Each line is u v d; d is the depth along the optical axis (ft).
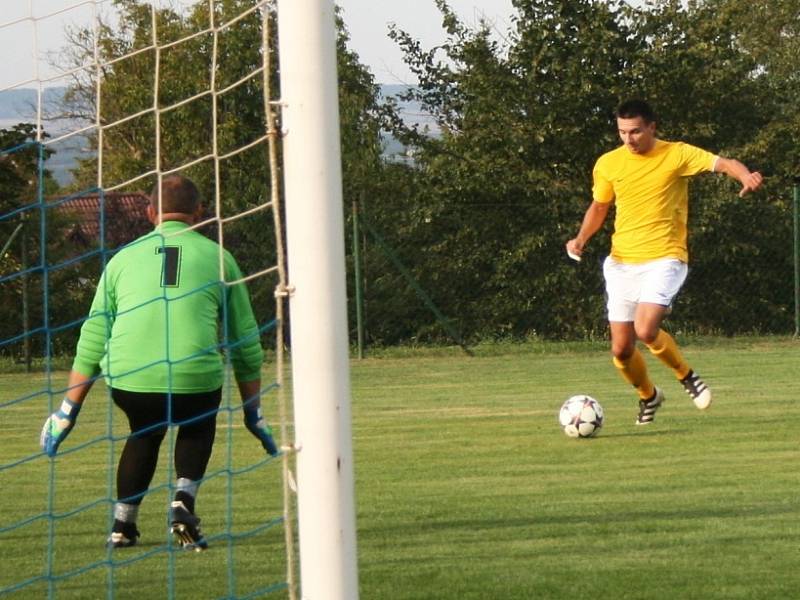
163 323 38.50
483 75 149.89
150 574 36.42
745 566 35.68
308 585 25.82
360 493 49.44
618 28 150.00
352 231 125.80
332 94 26.09
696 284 130.62
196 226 33.53
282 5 26.08
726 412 73.82
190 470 38.68
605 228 129.18
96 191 36.11
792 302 130.11
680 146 63.77
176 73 89.92
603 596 32.63
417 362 118.42
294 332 26.02
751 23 245.65
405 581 34.60
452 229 128.16
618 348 65.87
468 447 62.49
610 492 48.37
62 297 118.52
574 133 143.64
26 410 89.30
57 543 41.45
